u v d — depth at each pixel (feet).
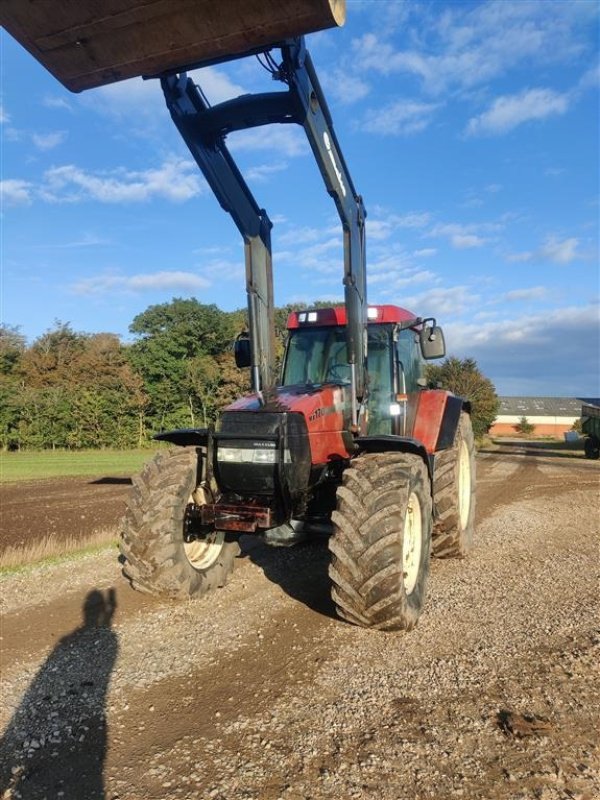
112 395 122.21
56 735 9.78
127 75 11.83
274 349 17.60
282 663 12.44
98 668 12.31
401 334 19.97
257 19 10.42
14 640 13.92
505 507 33.37
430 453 19.19
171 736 9.72
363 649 13.07
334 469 17.07
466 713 10.29
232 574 19.08
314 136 13.92
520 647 13.11
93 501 39.06
